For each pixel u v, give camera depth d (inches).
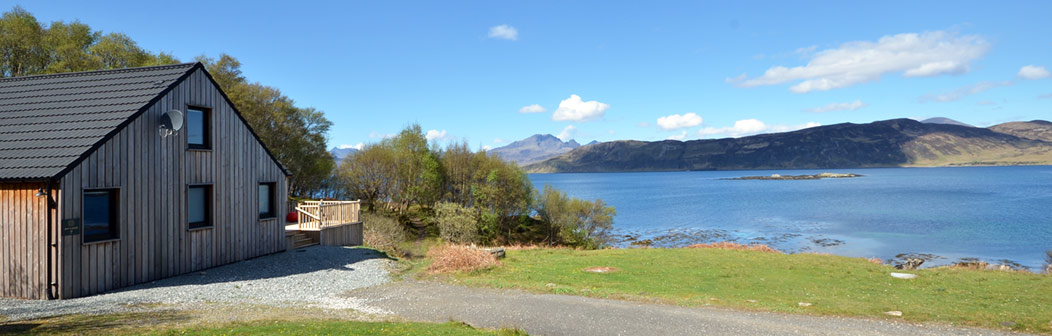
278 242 906.1
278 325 426.6
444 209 2289.6
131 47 2198.6
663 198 5910.4
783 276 759.7
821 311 520.4
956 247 2223.2
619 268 827.4
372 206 2591.0
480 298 596.1
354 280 709.9
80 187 568.4
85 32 2108.8
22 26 1846.7
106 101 665.0
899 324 470.6
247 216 831.7
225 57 2490.2
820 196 5708.7
